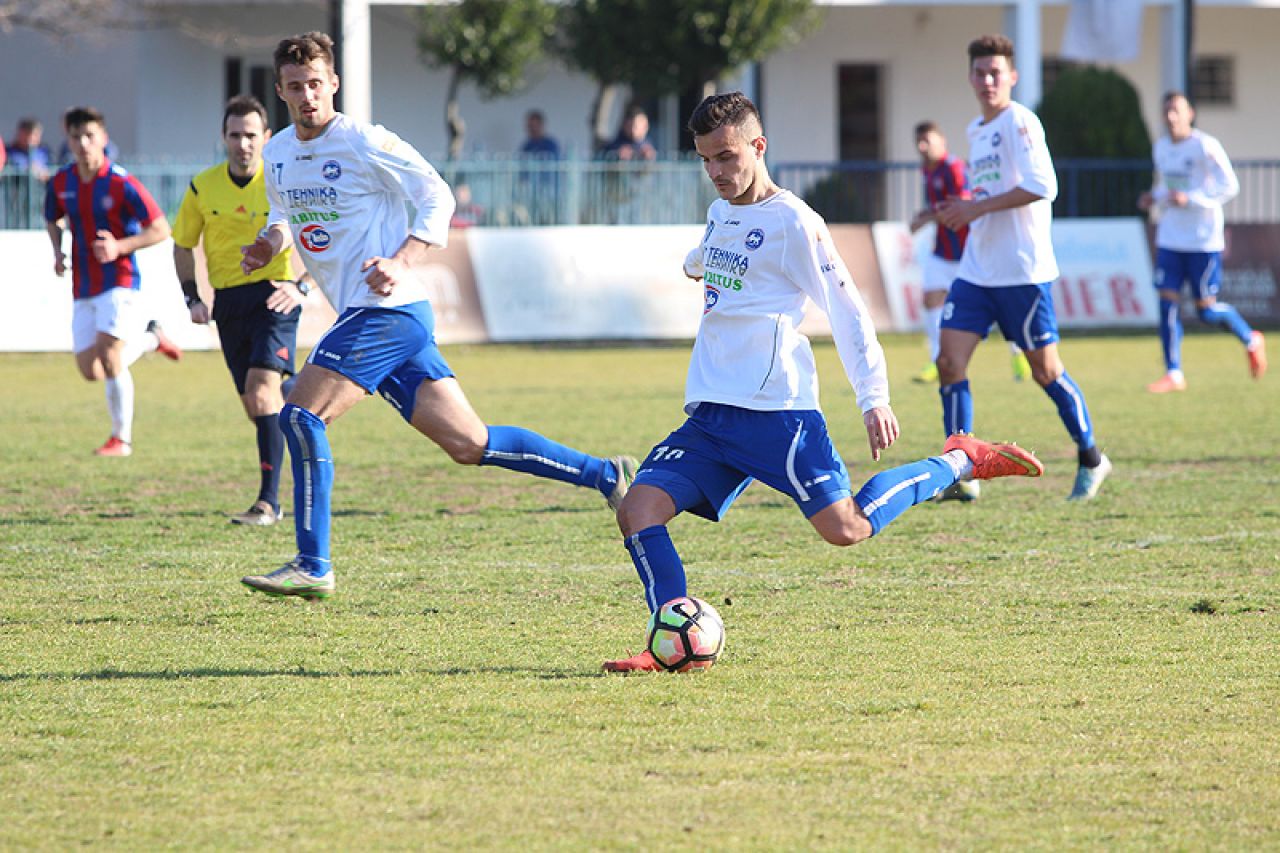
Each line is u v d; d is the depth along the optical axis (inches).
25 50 3543.3
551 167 2645.2
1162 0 3265.3
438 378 770.8
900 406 1705.2
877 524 651.5
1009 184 1065.5
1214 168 1788.9
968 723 570.9
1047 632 718.5
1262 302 2827.3
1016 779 510.0
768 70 3563.0
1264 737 553.3
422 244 733.9
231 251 1040.8
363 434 1530.5
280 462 1046.4
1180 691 613.9
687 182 2691.9
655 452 664.4
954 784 505.4
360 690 618.2
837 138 3627.0
